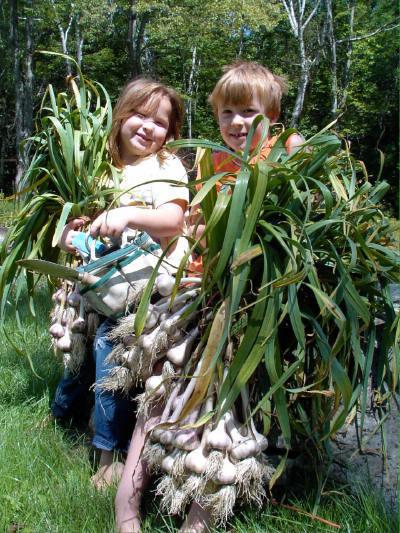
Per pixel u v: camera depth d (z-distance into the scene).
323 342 2.08
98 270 2.42
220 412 2.00
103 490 2.47
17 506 2.38
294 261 1.93
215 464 2.01
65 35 28.25
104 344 2.57
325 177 2.29
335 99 25.98
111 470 2.58
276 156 2.13
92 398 3.21
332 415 2.19
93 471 2.69
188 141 1.99
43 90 31.11
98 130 2.81
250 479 2.07
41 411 3.27
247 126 2.77
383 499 2.29
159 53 28.39
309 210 2.00
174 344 2.21
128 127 2.78
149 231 2.45
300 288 2.25
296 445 2.54
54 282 3.09
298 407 2.25
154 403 2.25
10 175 31.84
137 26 25.53
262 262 2.14
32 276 3.06
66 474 2.60
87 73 27.33
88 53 29.66
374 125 28.91
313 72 27.91
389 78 28.14
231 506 2.03
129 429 2.66
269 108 2.83
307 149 2.23
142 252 2.46
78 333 2.88
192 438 2.06
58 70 30.80
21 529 2.29
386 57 27.81
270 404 2.21
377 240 2.37
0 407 3.27
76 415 3.22
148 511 2.38
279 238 1.96
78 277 2.38
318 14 29.20
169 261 2.53
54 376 3.65
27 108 25.86
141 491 2.26
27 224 2.92
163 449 2.12
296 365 2.01
